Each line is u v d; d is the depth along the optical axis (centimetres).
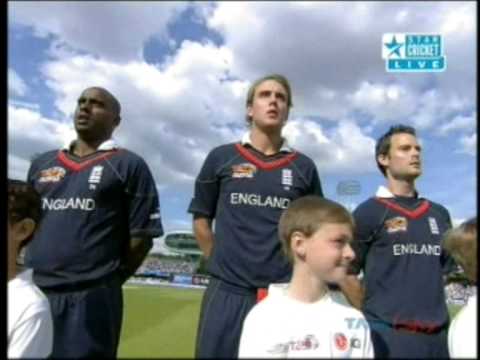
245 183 300
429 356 266
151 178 307
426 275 293
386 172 321
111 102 308
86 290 275
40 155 303
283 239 224
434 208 310
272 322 204
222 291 287
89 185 287
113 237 292
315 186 313
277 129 305
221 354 271
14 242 197
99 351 269
